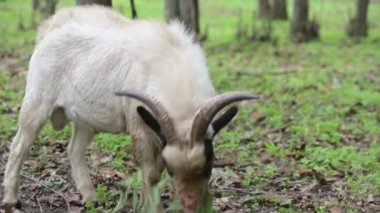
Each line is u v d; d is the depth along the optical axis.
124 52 6.83
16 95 12.77
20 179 8.51
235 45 23.23
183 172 5.79
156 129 6.07
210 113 5.73
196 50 6.71
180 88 6.25
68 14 7.50
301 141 11.01
